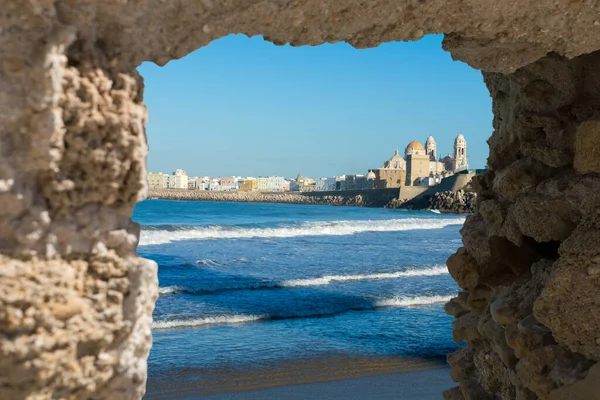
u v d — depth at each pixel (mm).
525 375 3275
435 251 26359
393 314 12273
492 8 2570
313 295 14336
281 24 2305
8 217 1769
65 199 1855
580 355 3133
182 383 7445
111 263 1960
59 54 1753
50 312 1790
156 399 6844
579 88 3711
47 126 1745
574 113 3682
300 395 6992
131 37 1979
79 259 1904
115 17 1909
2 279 1729
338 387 7266
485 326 3838
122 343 1995
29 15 1707
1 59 1707
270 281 16203
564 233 3447
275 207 97812
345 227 39312
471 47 2898
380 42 2633
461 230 4359
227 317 11469
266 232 34531
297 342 9750
